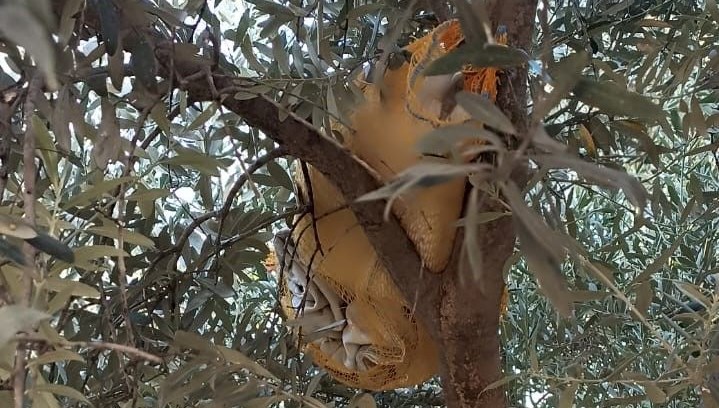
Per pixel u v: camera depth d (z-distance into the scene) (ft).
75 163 1.87
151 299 2.27
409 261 1.94
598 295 1.56
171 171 2.86
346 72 2.01
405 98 1.81
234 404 1.57
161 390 1.57
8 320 0.78
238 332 2.44
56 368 1.97
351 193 1.88
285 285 2.39
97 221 1.87
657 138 3.29
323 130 1.89
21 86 1.46
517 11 1.66
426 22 2.50
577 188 3.53
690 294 1.68
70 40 1.42
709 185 3.32
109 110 1.55
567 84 0.85
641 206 0.92
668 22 2.59
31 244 1.00
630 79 2.79
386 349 2.23
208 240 2.39
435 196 1.83
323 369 2.36
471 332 1.90
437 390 3.20
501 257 1.75
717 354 1.79
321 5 2.15
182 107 1.81
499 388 2.01
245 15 2.28
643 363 2.73
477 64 1.03
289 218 2.29
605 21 2.62
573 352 2.76
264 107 1.79
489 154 1.41
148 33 1.43
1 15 0.56
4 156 1.39
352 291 2.23
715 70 2.17
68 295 1.20
